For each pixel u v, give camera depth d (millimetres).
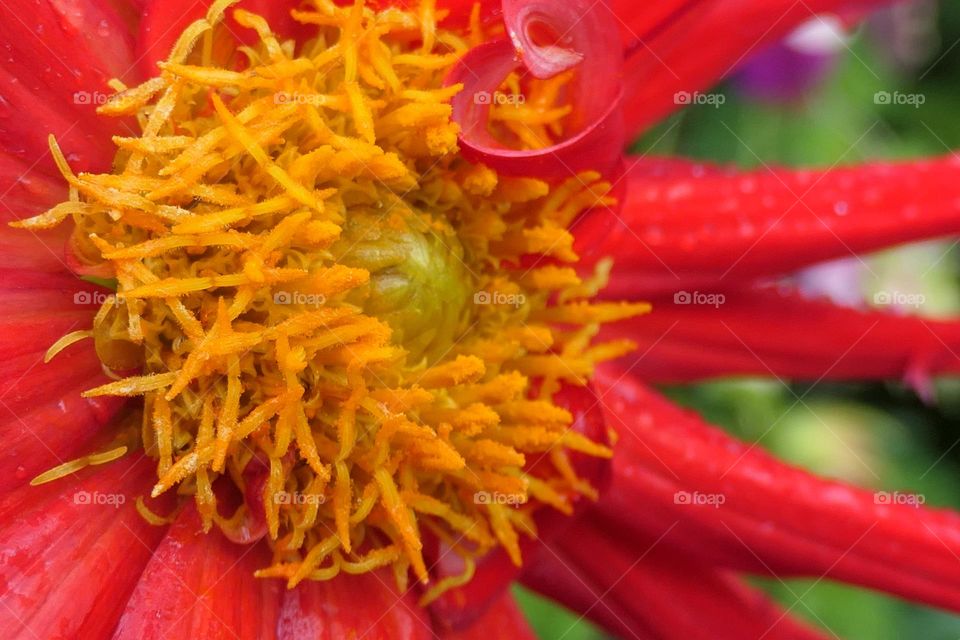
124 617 148
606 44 153
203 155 145
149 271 145
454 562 159
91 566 148
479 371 153
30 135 147
